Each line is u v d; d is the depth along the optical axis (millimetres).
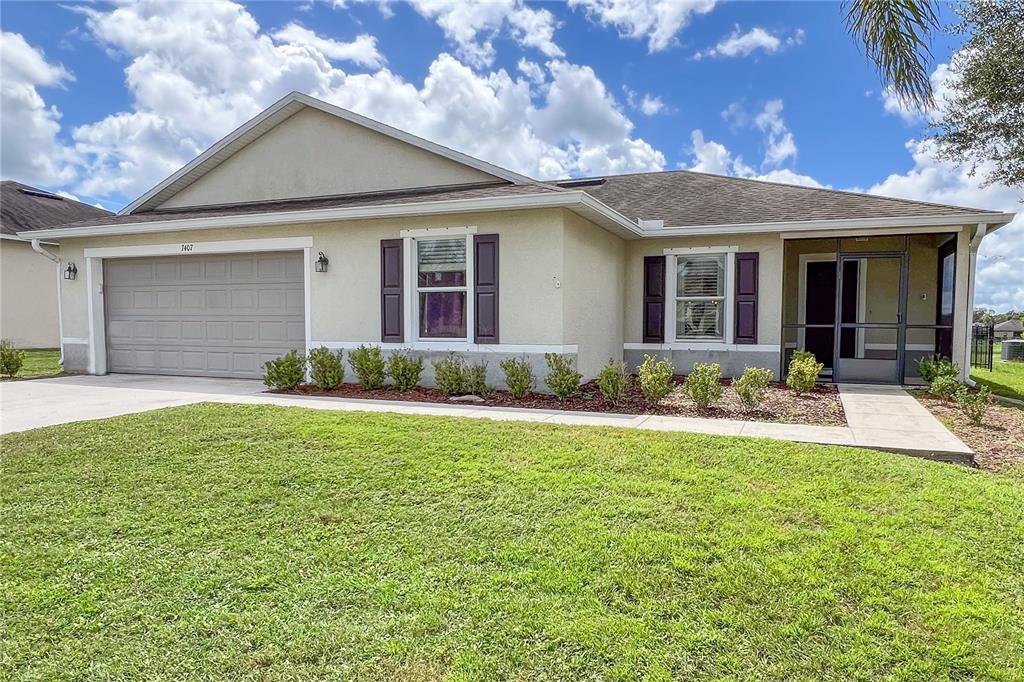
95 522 3943
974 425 7172
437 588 3092
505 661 2512
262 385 10531
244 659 2561
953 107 11961
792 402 8578
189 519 3984
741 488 4406
